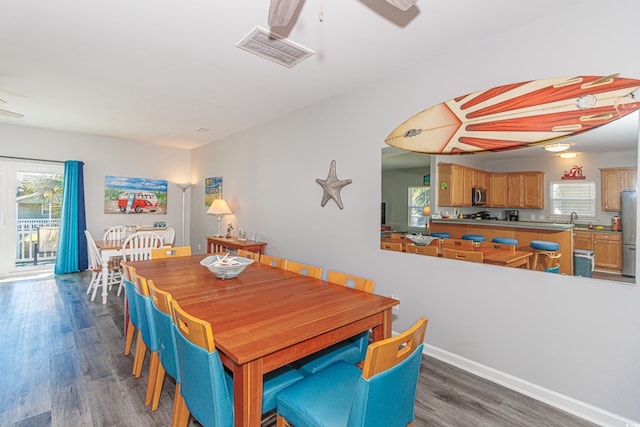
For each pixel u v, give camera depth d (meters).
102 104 3.75
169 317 1.58
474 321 2.34
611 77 1.74
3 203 4.91
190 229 6.69
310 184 3.70
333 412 1.24
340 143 3.32
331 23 2.06
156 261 2.92
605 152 1.76
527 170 2.05
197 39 2.28
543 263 2.01
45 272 5.26
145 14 1.98
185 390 1.39
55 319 3.26
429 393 2.08
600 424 1.79
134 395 2.01
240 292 1.95
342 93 3.29
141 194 6.07
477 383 2.21
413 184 2.68
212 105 3.74
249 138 4.80
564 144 1.91
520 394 2.08
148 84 3.12
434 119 2.53
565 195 1.90
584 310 1.86
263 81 3.03
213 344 1.21
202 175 6.23
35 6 1.90
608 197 1.76
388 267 2.90
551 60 1.95
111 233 4.88
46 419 1.77
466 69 2.33
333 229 3.42
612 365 1.77
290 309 1.64
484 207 2.26
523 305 2.10
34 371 2.27
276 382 1.46
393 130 2.83
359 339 1.88
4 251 4.95
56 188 5.39
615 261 1.75
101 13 1.97
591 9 1.81
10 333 2.91
